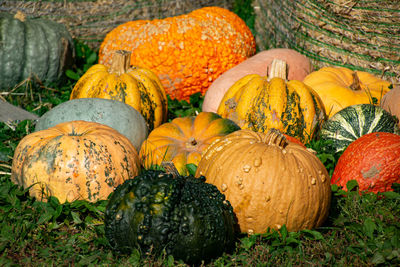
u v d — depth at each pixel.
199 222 2.80
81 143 3.51
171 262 2.77
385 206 3.58
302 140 4.67
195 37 5.98
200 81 6.10
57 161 3.43
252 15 9.74
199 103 6.07
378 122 4.39
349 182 3.75
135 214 2.81
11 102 5.84
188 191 2.87
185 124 4.52
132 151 3.80
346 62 5.97
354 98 5.05
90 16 7.61
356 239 3.27
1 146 4.45
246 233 3.28
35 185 3.46
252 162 3.24
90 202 3.47
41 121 4.31
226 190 3.27
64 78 6.69
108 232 2.93
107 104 4.37
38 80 6.29
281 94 4.61
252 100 4.68
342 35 5.93
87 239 3.17
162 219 2.75
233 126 4.45
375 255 2.99
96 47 7.80
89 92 4.90
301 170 3.24
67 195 3.44
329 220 3.53
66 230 3.30
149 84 5.07
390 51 5.59
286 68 4.82
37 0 7.14
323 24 6.12
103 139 3.62
